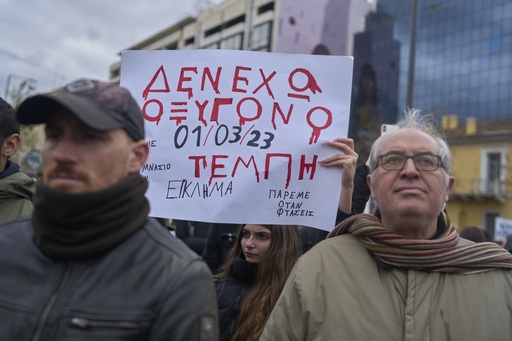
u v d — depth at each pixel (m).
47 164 1.27
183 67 2.47
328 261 1.80
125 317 1.18
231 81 2.43
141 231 1.33
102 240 1.24
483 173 27.44
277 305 1.83
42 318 1.19
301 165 2.36
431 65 39.94
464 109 37.34
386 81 42.22
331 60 2.43
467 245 1.77
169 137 2.42
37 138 14.62
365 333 1.62
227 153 2.37
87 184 1.24
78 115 1.17
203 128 2.40
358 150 23.48
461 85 37.78
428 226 1.77
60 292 1.22
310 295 1.74
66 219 1.22
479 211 27.89
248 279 2.46
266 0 38.72
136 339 1.18
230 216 2.31
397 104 41.56
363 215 1.94
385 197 1.76
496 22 36.31
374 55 42.81
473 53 37.41
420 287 1.67
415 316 1.62
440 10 39.75
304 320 1.74
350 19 41.88
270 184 2.34
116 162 1.28
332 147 2.37
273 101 2.41
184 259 1.28
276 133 2.38
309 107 2.41
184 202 2.35
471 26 37.81
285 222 2.31
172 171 2.39
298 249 2.52
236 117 2.40
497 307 1.63
